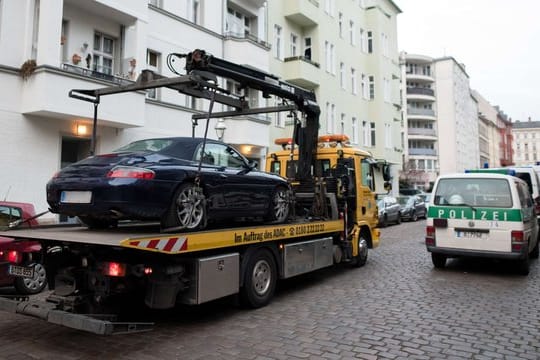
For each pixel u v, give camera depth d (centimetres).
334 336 514
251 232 628
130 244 451
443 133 7125
